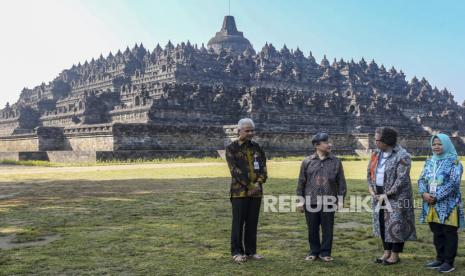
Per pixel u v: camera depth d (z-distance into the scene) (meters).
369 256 10.91
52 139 68.56
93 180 30.80
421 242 12.41
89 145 62.19
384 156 10.62
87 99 87.19
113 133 57.19
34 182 29.66
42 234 13.27
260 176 10.83
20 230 13.84
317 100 89.12
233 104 80.19
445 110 115.81
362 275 9.41
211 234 13.16
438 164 10.23
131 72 115.38
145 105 73.69
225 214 16.64
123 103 86.81
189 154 59.94
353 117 91.56
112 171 38.81
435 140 10.34
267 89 83.56
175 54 107.94
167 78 96.25
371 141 73.44
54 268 9.84
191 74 96.56
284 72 110.75
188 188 25.42
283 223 15.05
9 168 46.06
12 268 9.78
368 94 119.12
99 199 20.89
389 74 143.50
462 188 24.23
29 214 16.80
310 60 139.88
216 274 9.42
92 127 61.38
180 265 10.05
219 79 101.06
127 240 12.41
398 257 10.41
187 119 74.69
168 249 11.43
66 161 57.25
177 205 18.94
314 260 10.50
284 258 10.70
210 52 126.06
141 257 10.70
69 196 22.09
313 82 115.12
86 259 10.52
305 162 10.96
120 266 9.98
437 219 9.93
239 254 10.57
